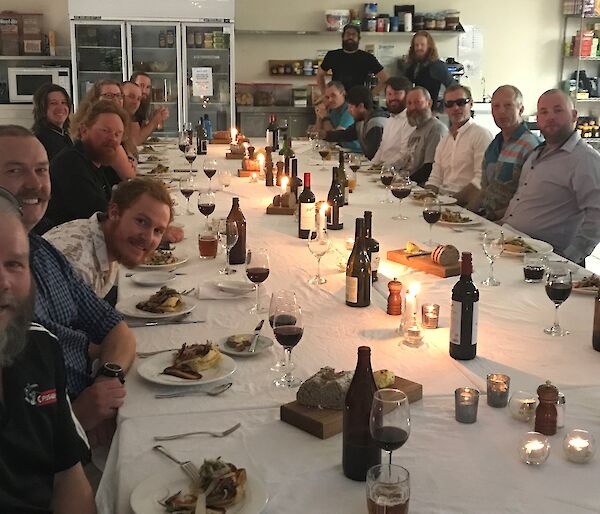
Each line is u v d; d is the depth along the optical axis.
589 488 1.39
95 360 2.14
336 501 1.37
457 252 2.87
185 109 8.62
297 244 3.33
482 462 1.49
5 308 1.27
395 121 6.31
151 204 2.38
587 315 2.39
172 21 8.33
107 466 1.55
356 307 2.46
